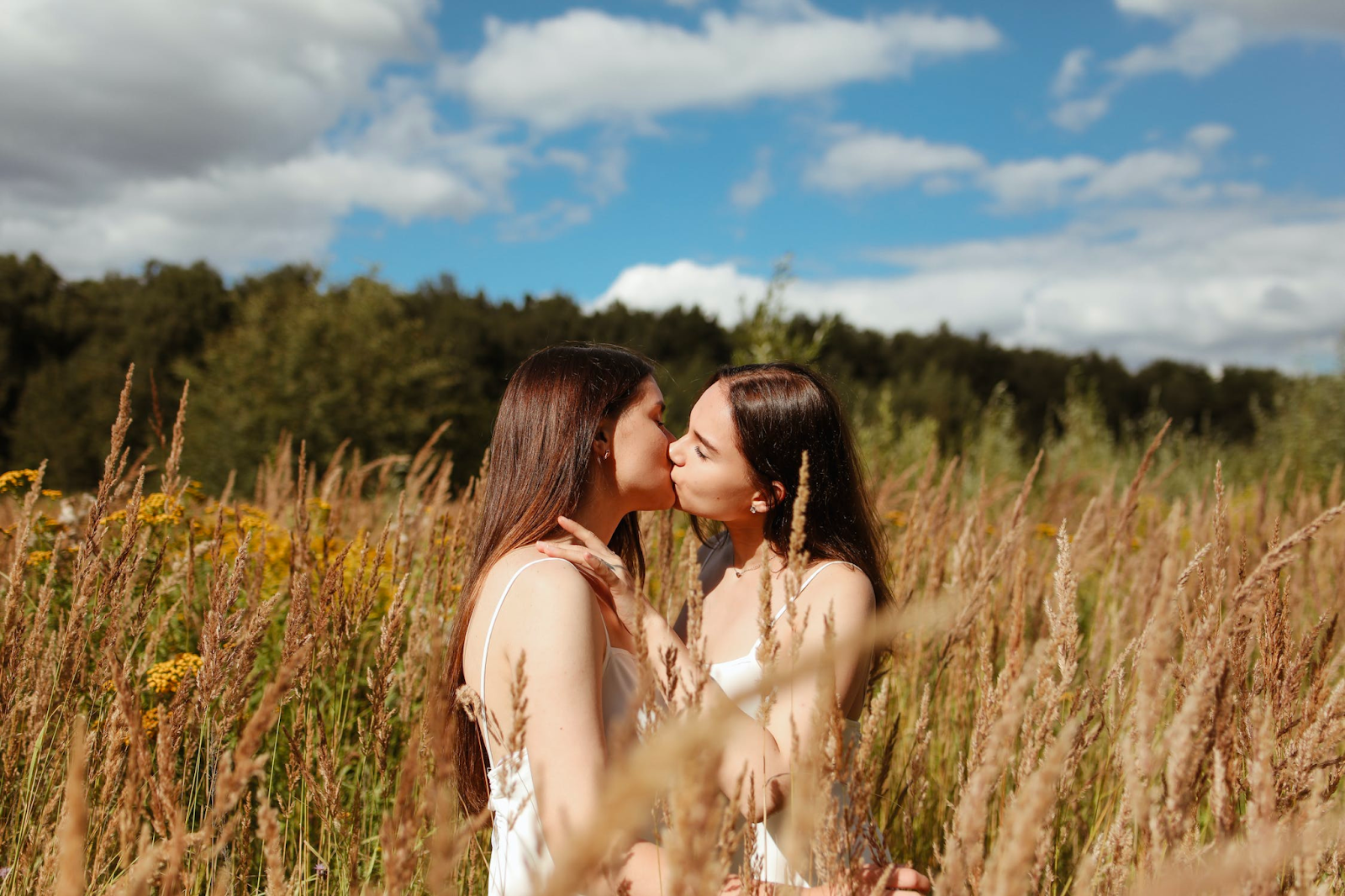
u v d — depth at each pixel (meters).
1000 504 5.30
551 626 1.38
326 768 1.70
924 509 3.63
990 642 2.42
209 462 22.58
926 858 2.14
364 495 4.91
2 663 1.87
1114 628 2.24
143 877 0.94
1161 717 1.77
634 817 0.32
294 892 1.63
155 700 2.32
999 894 0.77
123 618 2.04
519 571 1.49
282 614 2.78
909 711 2.56
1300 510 3.81
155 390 2.50
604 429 1.78
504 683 1.43
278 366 24.73
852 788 1.24
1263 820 1.02
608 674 1.50
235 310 35.94
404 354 26.06
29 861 1.61
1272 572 1.11
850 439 2.04
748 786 1.32
